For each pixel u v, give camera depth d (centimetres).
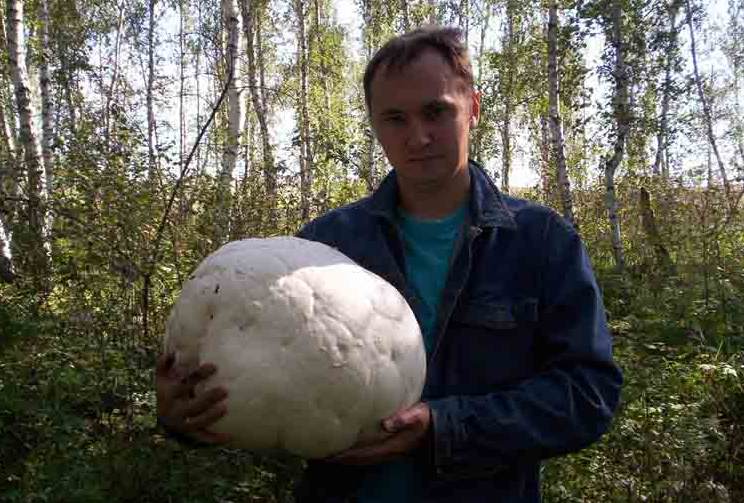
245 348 172
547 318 188
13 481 370
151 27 2336
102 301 546
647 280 958
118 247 526
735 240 1048
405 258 199
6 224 679
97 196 556
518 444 174
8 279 714
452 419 174
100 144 621
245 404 170
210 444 180
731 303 736
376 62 189
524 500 192
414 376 181
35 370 446
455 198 200
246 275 179
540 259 190
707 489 396
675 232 1120
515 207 199
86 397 434
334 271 183
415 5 1956
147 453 378
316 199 927
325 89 2047
